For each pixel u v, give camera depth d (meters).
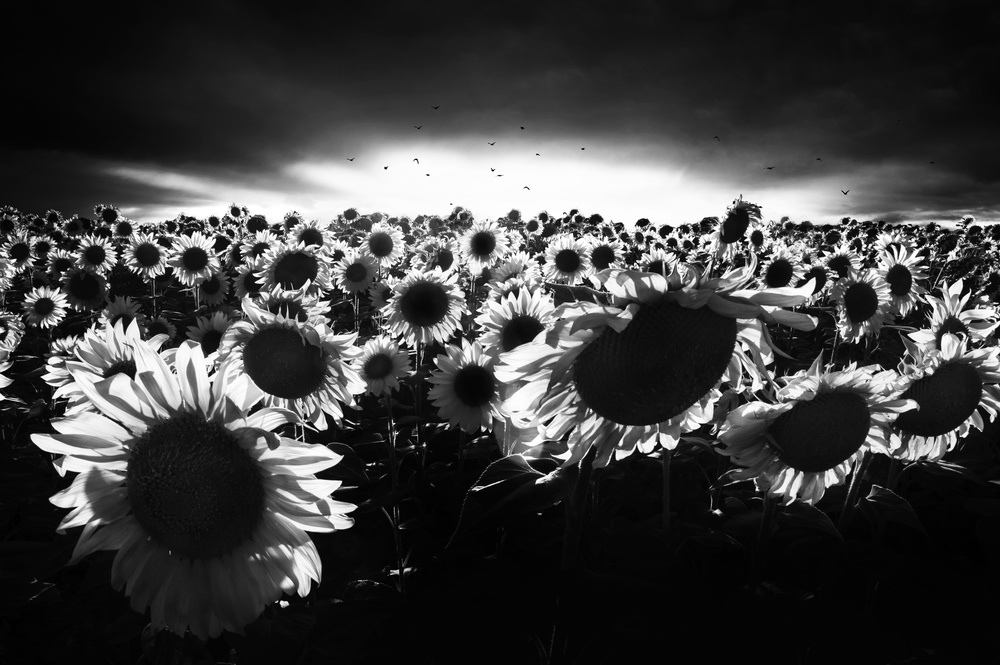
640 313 0.56
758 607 0.78
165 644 0.70
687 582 0.59
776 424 0.73
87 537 0.56
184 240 3.44
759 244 3.21
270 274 2.70
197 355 0.54
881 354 2.06
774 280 2.66
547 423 0.68
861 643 0.73
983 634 0.76
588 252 3.44
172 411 0.55
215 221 6.43
